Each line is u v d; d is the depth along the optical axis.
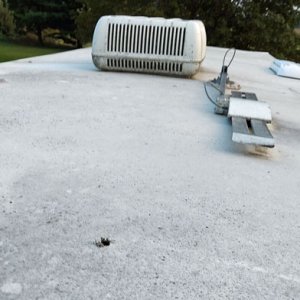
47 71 4.32
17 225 1.36
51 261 1.19
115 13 15.30
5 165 1.82
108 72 4.48
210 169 1.95
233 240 1.38
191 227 1.44
